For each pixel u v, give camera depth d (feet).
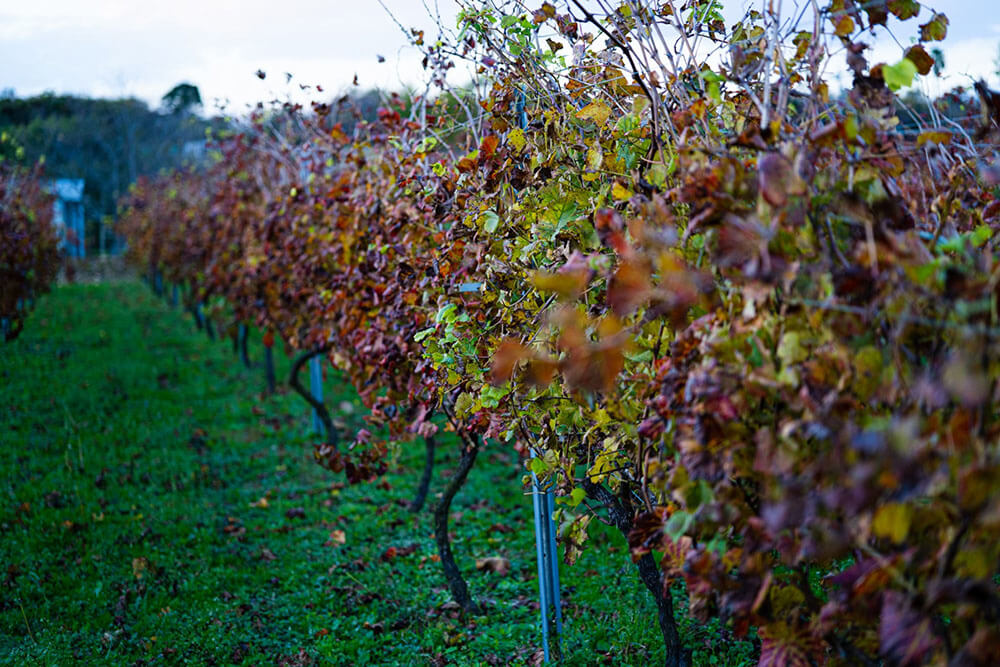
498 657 12.64
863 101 6.56
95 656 13.33
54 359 36.78
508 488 21.30
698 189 5.88
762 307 5.70
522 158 9.89
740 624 5.92
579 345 5.71
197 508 19.95
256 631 14.15
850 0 6.64
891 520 4.44
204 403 31.14
